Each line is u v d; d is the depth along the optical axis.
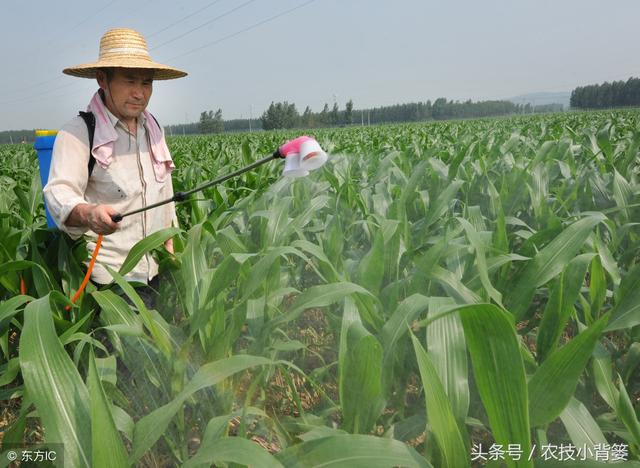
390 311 1.79
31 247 2.41
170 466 1.76
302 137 1.67
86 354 2.05
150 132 2.61
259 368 1.82
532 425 1.19
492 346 0.99
